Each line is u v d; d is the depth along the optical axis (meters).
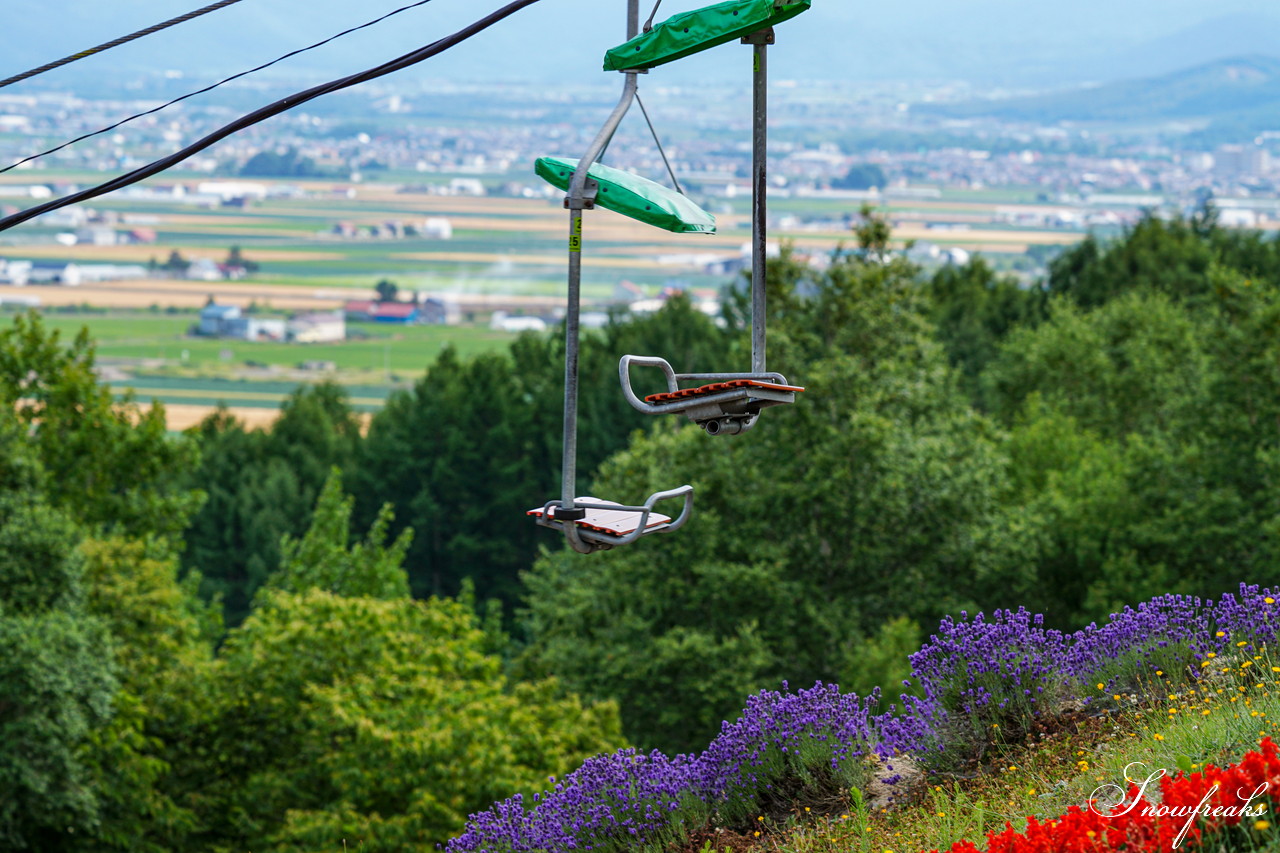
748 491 64.38
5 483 48.19
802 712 17.56
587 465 171.25
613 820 17.00
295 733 48.59
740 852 15.73
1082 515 67.19
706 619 62.19
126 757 44.25
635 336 187.75
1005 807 13.90
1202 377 65.56
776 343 67.75
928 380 70.62
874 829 14.54
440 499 177.38
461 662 50.28
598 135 13.92
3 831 39.56
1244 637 16.12
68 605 42.69
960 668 16.83
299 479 180.75
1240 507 59.47
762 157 13.81
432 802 38.00
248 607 161.62
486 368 179.50
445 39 14.38
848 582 63.62
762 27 13.39
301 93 14.85
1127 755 13.66
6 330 76.06
